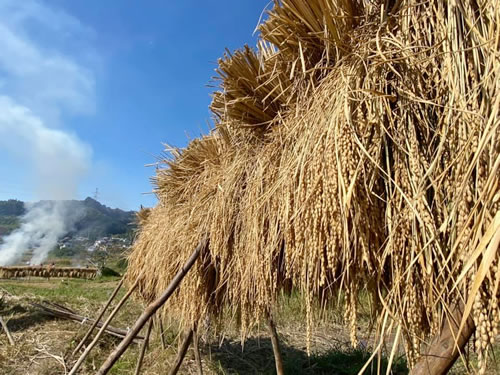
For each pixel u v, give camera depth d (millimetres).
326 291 1374
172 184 3014
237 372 4945
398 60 919
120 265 22531
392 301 898
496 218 571
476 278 557
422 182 837
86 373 4664
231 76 1556
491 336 657
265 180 1550
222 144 2219
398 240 874
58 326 6145
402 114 937
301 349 5922
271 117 1603
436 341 820
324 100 1143
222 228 1852
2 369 4598
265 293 1486
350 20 1149
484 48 778
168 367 4863
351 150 929
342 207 892
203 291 2279
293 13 1221
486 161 720
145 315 1753
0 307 6879
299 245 1105
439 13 900
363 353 5223
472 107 765
